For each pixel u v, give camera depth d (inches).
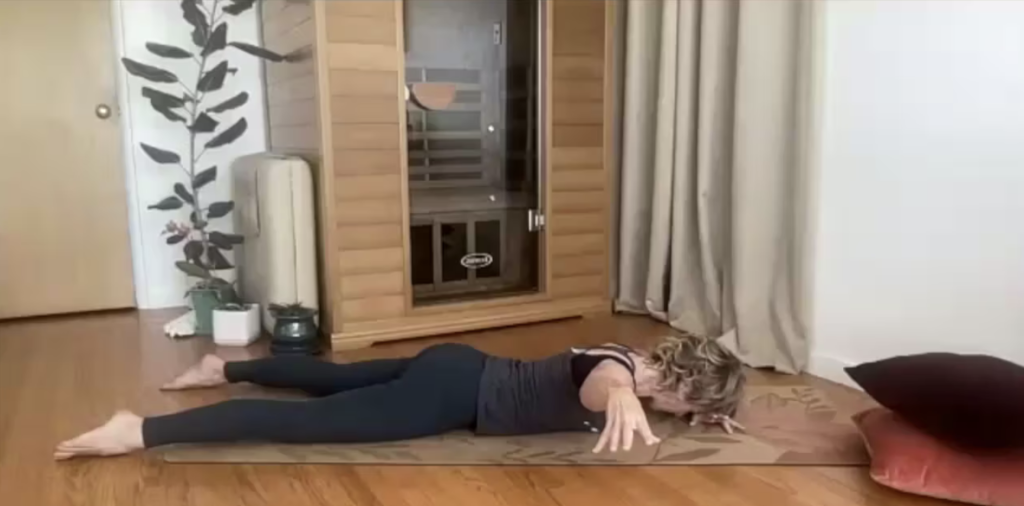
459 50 105.1
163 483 63.6
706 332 105.6
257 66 123.4
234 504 60.4
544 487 63.6
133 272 122.4
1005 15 72.1
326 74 96.2
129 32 117.0
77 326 112.4
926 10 78.2
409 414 69.6
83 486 62.9
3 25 110.8
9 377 89.4
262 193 101.7
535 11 108.1
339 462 67.6
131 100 118.6
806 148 88.5
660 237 110.9
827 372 90.9
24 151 113.8
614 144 118.5
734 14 97.5
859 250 86.8
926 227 80.2
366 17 97.5
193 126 108.0
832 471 66.6
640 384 69.9
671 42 105.4
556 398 68.9
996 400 59.4
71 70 114.7
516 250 112.6
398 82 100.3
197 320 107.9
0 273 114.7
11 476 64.4
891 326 84.5
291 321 97.9
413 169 103.8
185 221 123.3
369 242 101.3
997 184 74.0
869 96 84.2
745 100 93.0
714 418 75.0
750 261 95.0
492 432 72.2
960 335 78.3
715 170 102.2
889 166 83.0
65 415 77.8
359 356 98.0
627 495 62.4
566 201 113.1
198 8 108.0
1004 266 74.1
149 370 92.2
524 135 110.3
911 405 63.9
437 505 60.6
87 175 117.5
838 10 86.2
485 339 105.7
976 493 59.3
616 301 119.7
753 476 65.7
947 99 77.3
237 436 67.6
